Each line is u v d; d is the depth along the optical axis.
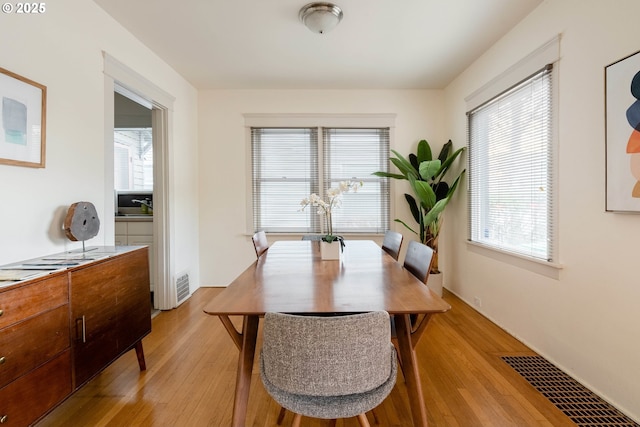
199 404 1.62
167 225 3.02
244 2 2.06
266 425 1.48
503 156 2.54
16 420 1.11
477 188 2.98
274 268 1.74
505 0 2.05
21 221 1.53
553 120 1.95
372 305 1.13
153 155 3.01
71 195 1.83
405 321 1.33
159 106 2.90
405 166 3.36
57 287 1.29
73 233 1.69
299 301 1.18
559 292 1.93
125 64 2.36
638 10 1.41
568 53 1.82
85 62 1.95
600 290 1.64
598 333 1.66
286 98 3.72
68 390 1.34
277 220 3.84
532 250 2.19
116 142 4.07
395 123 3.75
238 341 1.29
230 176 3.76
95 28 2.04
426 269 1.54
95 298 1.51
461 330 2.51
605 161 1.59
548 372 1.89
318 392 0.95
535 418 1.49
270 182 3.83
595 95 1.64
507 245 2.50
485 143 2.82
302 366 0.94
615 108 1.52
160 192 3.00
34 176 1.60
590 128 1.68
